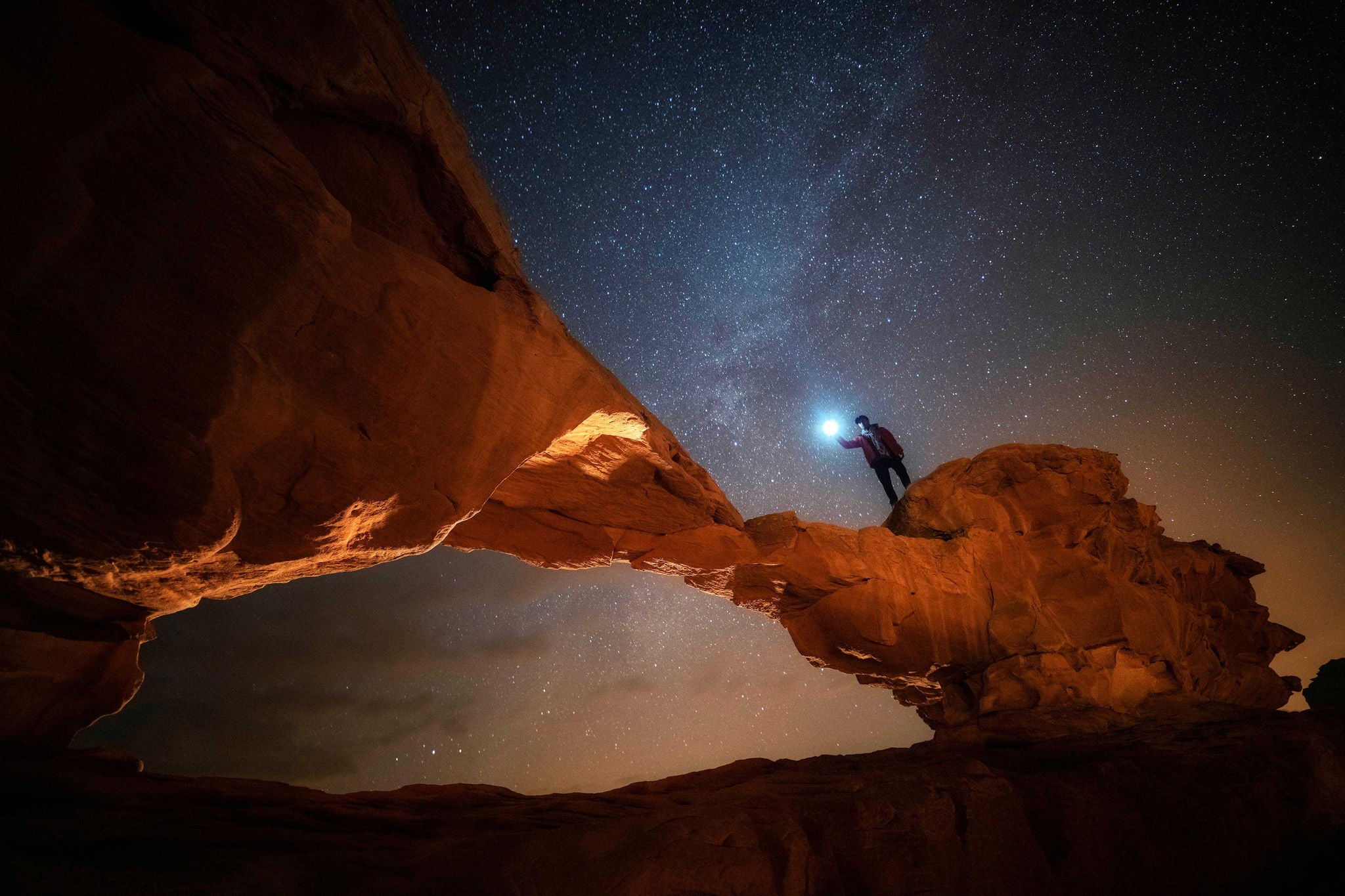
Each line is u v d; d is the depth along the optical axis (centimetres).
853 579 949
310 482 443
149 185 360
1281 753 725
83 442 332
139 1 387
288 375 422
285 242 410
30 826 305
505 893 330
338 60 467
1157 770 670
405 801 520
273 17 434
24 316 316
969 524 1034
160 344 357
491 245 589
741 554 906
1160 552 1077
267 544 437
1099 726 810
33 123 321
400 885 323
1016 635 933
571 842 379
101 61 347
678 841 387
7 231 310
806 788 541
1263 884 633
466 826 455
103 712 494
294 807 443
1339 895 603
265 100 444
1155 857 604
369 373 464
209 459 366
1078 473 1038
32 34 328
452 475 527
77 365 330
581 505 834
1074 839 582
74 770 415
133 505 344
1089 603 950
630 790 665
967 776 577
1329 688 1470
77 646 470
